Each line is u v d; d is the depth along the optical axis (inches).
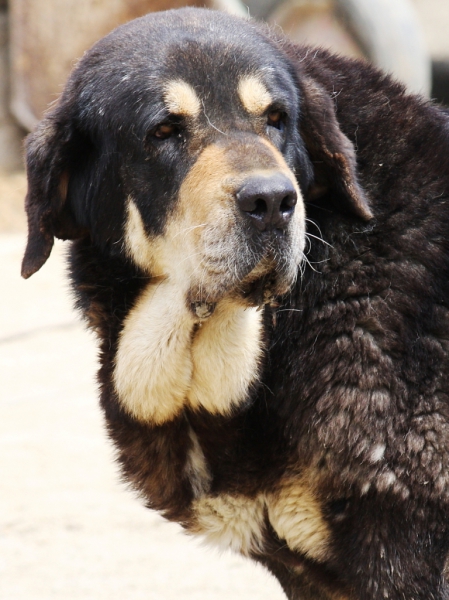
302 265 193.9
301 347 192.5
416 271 190.2
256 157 179.5
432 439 182.4
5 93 810.2
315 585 205.6
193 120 189.5
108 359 208.5
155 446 203.9
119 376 204.1
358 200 190.4
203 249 182.9
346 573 189.8
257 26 214.8
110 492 330.3
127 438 207.6
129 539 298.0
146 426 203.2
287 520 195.5
